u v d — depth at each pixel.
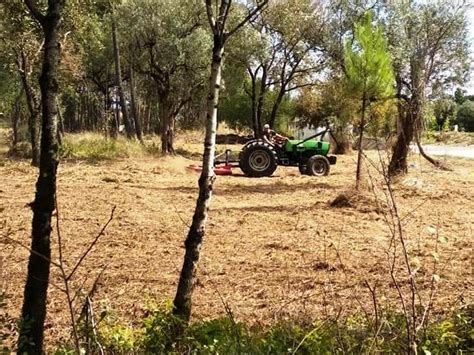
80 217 11.45
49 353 4.92
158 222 11.31
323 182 18.69
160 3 26.19
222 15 4.75
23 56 19.84
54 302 6.39
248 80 41.12
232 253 8.98
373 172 15.67
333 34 27.69
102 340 4.52
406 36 20.47
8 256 8.21
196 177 19.59
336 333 4.62
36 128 20.61
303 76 33.72
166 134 26.16
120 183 16.94
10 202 13.04
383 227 11.26
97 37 25.34
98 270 7.78
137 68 27.34
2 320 4.50
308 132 38.81
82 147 24.42
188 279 4.89
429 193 15.25
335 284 7.34
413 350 3.71
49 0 4.05
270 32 31.61
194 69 26.67
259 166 20.41
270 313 6.21
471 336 4.51
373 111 13.99
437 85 21.77
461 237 10.48
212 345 4.45
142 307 6.23
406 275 7.68
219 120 48.88
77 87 35.72
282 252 9.11
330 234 10.55
